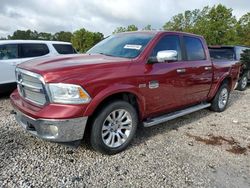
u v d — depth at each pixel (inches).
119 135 156.8
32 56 320.2
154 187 125.4
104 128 148.6
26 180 123.2
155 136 187.8
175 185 128.1
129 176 133.3
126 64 154.8
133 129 161.8
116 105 149.3
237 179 137.6
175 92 186.9
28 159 142.3
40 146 158.4
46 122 130.6
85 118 135.6
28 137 170.2
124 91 149.1
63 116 129.4
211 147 175.3
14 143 160.4
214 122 230.2
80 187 121.6
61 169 135.0
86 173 133.2
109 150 151.3
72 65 140.6
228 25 1309.1
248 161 159.0
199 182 132.0
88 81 134.6
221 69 245.0
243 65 417.1
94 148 151.2
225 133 203.9
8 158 141.9
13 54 304.5
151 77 163.9
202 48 222.5
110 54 179.2
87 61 151.1
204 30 1317.7
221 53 409.1
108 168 139.3
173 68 181.3
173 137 188.4
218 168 147.7
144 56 165.6
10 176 125.3
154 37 178.1
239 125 226.4
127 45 179.9
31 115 136.0
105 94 139.8
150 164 146.5
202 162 153.3
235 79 277.3
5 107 248.2
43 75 132.8
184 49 199.5
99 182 126.6
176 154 161.0
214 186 129.5
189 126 215.0
